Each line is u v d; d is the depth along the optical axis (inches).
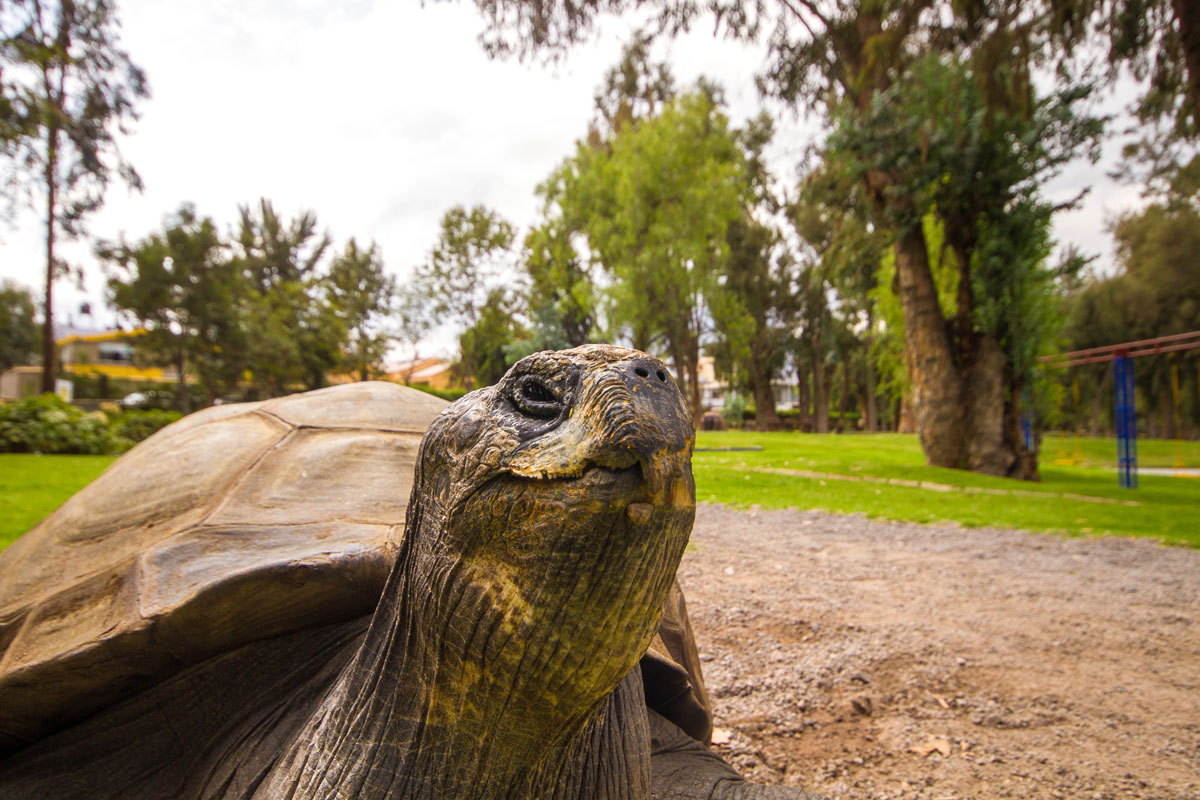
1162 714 125.2
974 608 191.3
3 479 348.5
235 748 57.3
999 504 404.2
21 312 1732.3
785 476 526.0
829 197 685.3
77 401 1472.7
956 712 124.1
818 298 1558.8
